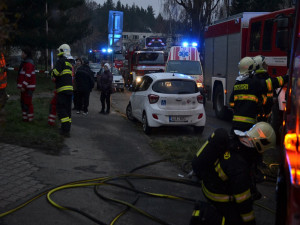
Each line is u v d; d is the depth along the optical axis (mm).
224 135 3453
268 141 3490
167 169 6828
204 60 16078
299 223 2814
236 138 3607
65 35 27031
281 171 3869
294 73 4270
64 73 8617
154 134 10328
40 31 26188
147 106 10109
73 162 6746
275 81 6102
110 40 23625
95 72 29453
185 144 8719
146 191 5641
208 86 15414
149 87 10320
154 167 6895
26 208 4711
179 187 5887
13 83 21672
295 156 3225
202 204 3605
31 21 24312
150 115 9977
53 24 26578
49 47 26000
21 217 4469
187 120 10117
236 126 6215
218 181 3486
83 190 5449
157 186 5875
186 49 18812
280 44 6121
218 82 14398
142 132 10328
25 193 5141
